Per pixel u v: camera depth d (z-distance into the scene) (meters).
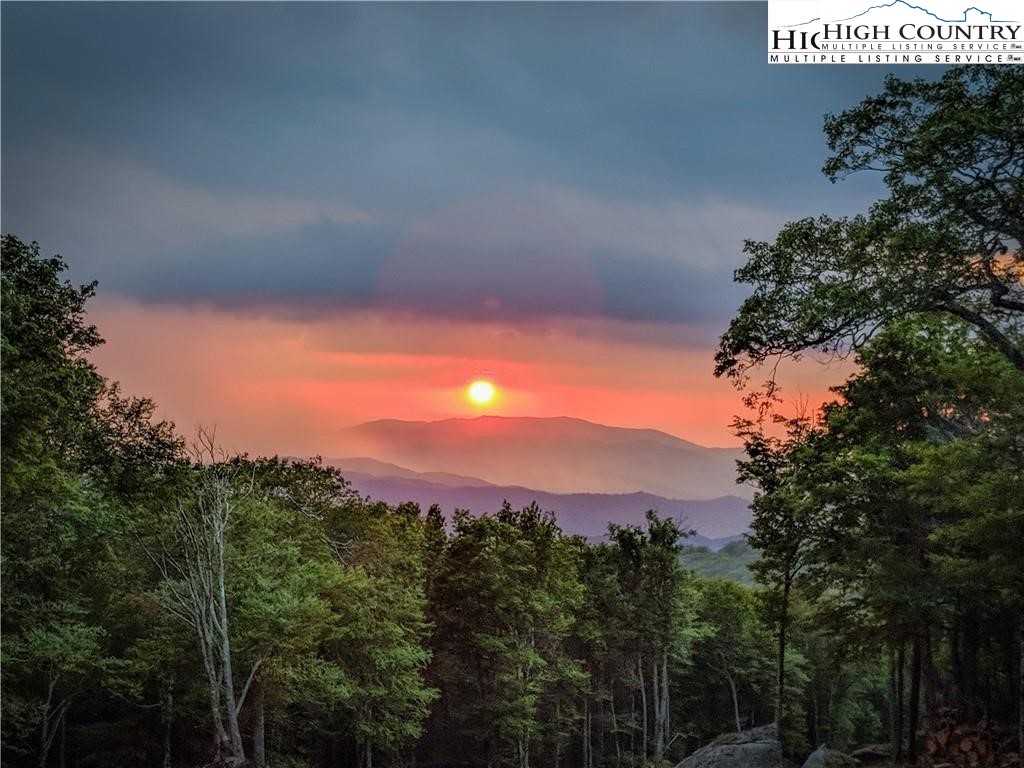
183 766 42.25
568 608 55.41
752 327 17.06
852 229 16.89
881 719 69.44
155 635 36.75
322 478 48.16
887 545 25.16
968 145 14.71
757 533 32.75
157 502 36.25
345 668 42.41
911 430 26.67
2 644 24.84
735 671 63.81
